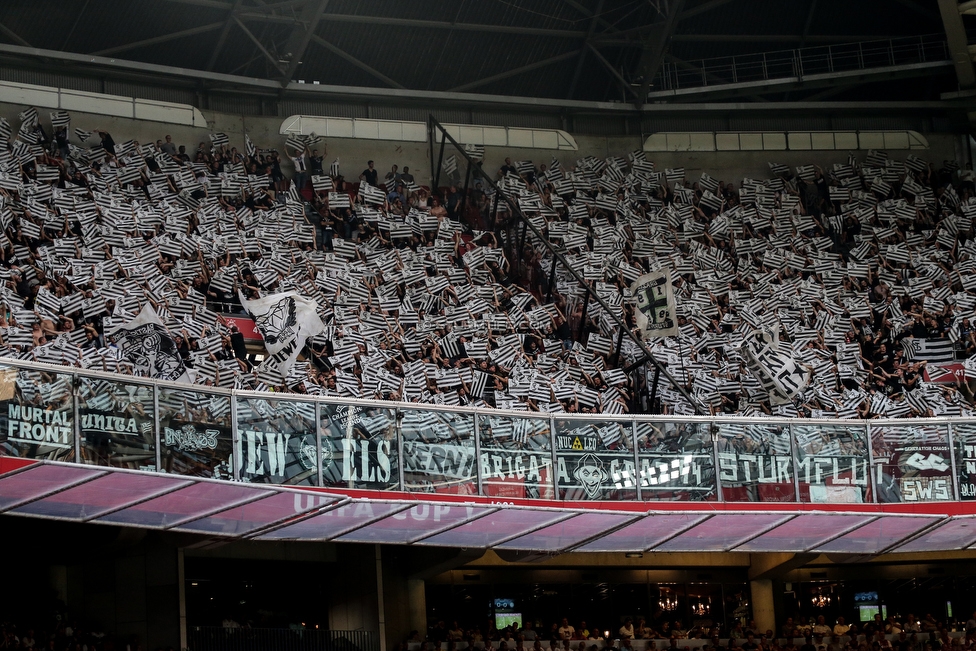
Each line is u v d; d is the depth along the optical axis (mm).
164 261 38375
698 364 41562
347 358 36438
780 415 39344
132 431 25375
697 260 47344
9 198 38562
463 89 51656
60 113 43250
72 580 31406
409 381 36125
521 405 36188
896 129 56031
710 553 39719
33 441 24109
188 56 47406
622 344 41531
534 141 52594
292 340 35875
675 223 49156
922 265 48625
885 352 43938
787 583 40719
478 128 51938
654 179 51094
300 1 44844
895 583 41375
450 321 39938
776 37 53000
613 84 53531
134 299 35188
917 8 52906
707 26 52250
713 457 31312
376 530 29281
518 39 50875
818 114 55312
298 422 27562
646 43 49312
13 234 37594
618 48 52469
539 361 39031
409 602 35406
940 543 34594
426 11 48656
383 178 49875
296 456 27312
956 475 32812
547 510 28797
